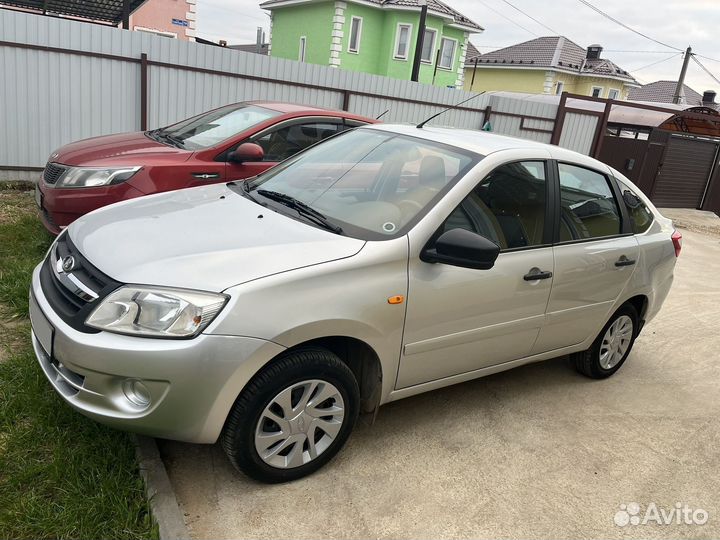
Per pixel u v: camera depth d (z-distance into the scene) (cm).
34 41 833
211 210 318
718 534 292
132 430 244
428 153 343
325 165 369
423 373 314
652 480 330
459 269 304
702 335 584
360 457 311
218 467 287
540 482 314
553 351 391
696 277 840
